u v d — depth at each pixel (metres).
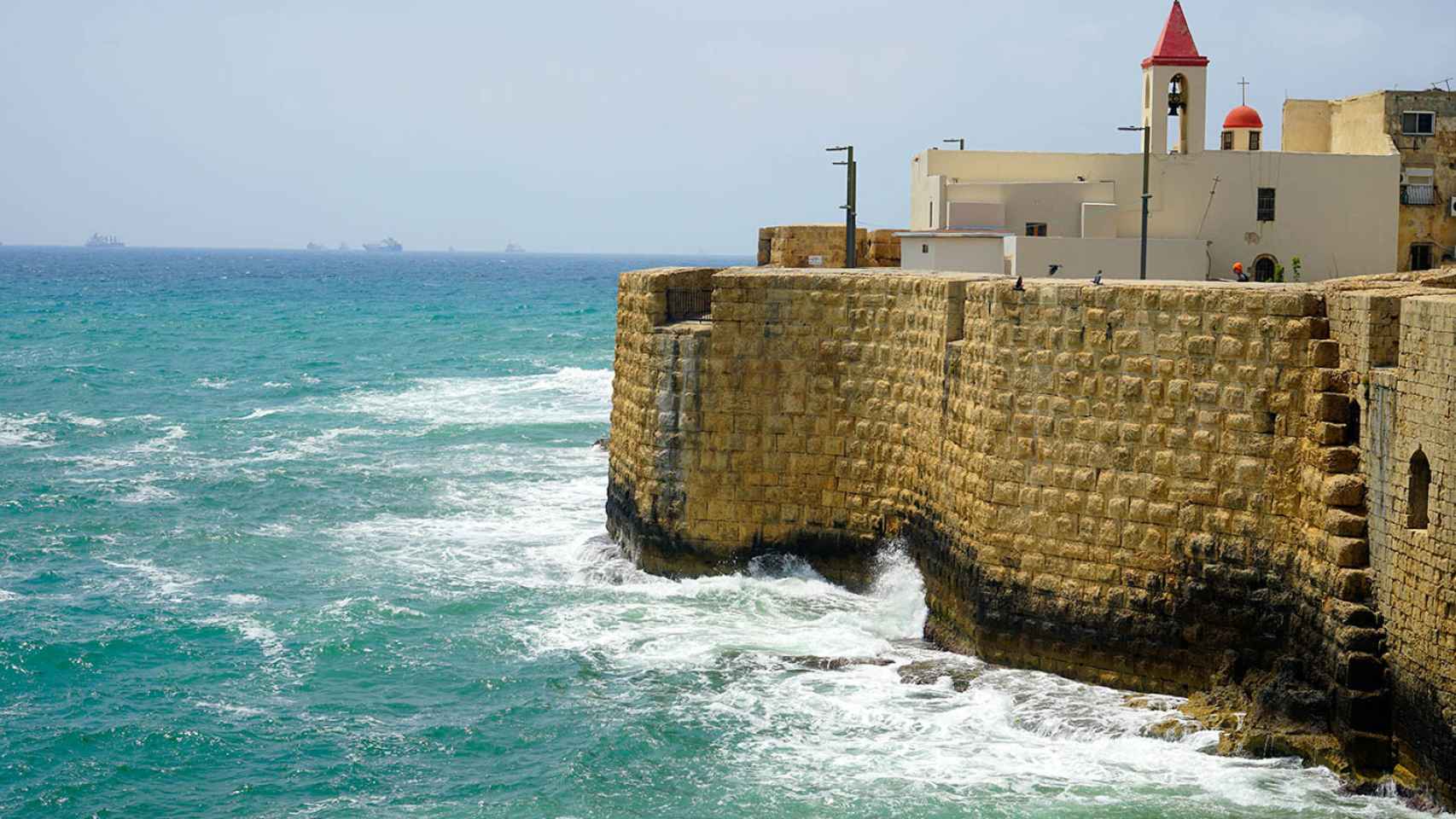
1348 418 35.38
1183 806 33.38
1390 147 66.75
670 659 44.06
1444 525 31.28
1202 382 37.47
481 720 40.94
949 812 33.78
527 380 118.81
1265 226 65.50
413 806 36.12
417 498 69.62
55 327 191.62
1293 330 36.22
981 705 39.12
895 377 47.25
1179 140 66.94
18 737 40.78
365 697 43.19
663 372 50.34
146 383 122.75
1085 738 36.72
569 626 47.78
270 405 107.19
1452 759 31.38
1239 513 37.09
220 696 43.59
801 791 35.28
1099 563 39.12
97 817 36.09
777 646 44.50
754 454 49.47
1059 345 39.56
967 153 68.31
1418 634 32.34
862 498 48.09
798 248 70.62
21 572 57.81
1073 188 65.81
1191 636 37.84
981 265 62.44
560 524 63.38
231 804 36.62
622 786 36.12
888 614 46.50
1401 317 33.03
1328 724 34.94
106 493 72.50
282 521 65.81
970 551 41.81
